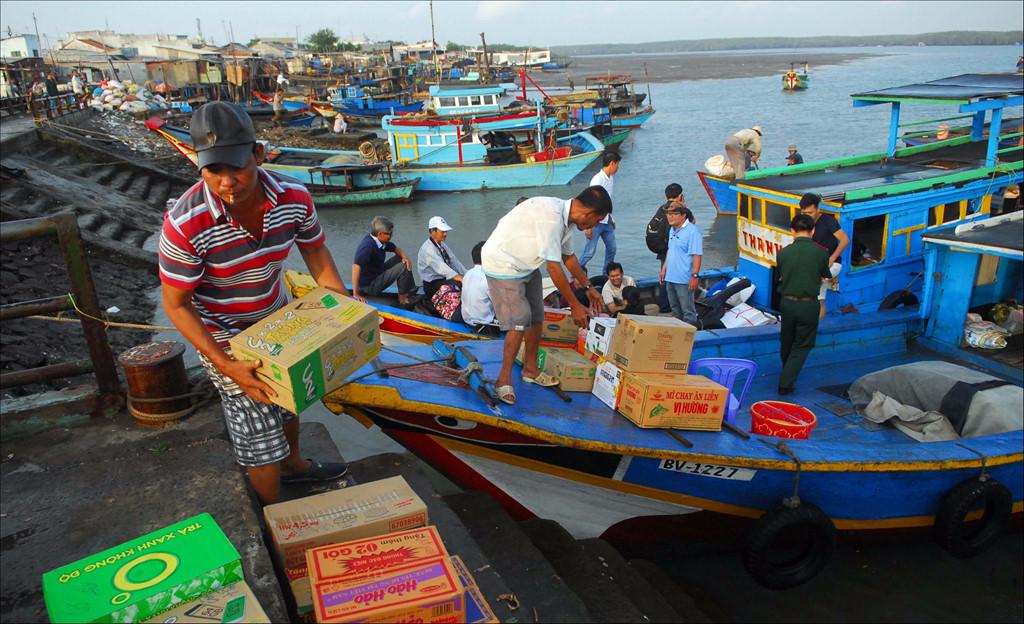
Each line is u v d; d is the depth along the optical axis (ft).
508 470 16.74
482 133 75.20
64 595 7.50
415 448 16.81
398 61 307.37
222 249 9.07
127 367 12.93
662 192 63.93
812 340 21.12
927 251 23.80
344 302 10.19
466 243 52.47
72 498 11.05
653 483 16.53
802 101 150.20
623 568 15.30
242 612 7.72
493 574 11.05
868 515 17.53
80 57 195.42
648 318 16.11
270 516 9.87
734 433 16.42
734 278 30.32
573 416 15.78
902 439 19.43
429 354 18.08
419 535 9.23
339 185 67.82
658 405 15.43
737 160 52.75
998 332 23.04
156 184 74.23
